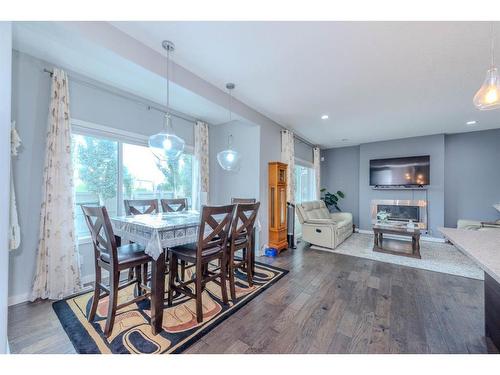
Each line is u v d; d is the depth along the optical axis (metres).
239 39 1.97
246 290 2.49
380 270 3.15
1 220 1.19
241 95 3.16
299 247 4.45
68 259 2.35
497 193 4.73
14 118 2.13
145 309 2.08
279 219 4.11
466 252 1.23
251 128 3.98
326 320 1.93
